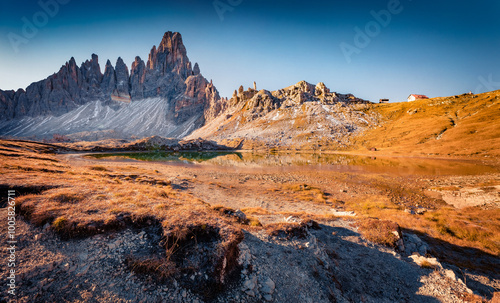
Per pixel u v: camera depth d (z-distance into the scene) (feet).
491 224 57.47
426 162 222.48
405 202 90.89
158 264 24.48
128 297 21.08
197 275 24.27
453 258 42.52
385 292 30.73
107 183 58.80
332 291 28.73
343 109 606.96
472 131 294.46
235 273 26.76
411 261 38.81
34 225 28.12
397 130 415.85
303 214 58.08
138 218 31.96
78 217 29.68
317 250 36.45
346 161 257.14
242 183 127.95
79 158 243.19
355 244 42.75
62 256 24.17
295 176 155.02
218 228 30.81
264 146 496.64
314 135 506.89
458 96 496.64
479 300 29.19
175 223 29.94
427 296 30.32
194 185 109.40
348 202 88.63
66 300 19.79
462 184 116.37
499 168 165.99
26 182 42.75
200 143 501.56
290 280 28.37
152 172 142.61
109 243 27.22
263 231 40.22
